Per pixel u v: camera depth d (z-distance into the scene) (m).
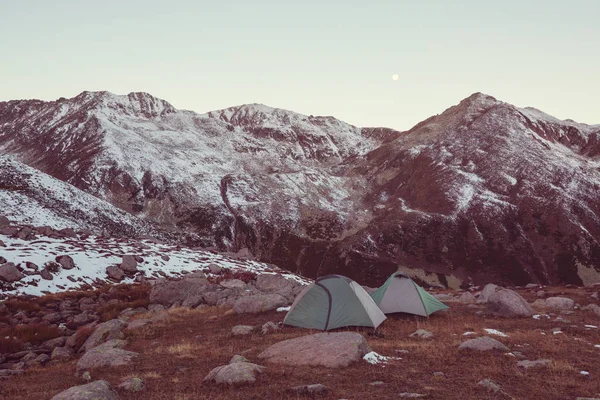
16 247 37.19
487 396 8.98
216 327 20.14
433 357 12.48
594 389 9.55
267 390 9.60
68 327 22.97
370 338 16.09
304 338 13.17
